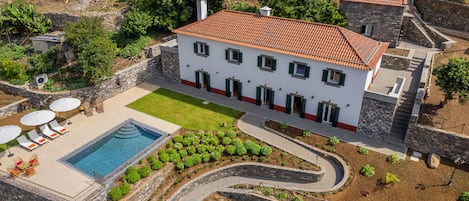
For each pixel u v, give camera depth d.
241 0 45.34
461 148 25.20
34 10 42.47
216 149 27.25
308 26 30.14
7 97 32.28
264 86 31.62
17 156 25.61
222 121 30.83
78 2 47.25
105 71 32.62
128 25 40.31
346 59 26.73
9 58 36.91
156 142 27.53
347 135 28.69
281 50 28.92
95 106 32.41
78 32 33.38
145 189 23.66
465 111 28.34
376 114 27.31
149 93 35.81
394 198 23.08
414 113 26.44
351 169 25.30
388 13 36.66
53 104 28.42
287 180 25.58
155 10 42.97
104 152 26.94
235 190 24.70
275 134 29.08
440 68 27.61
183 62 36.09
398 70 34.66
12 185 22.73
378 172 24.86
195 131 29.45
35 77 32.22
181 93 35.81
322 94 29.00
